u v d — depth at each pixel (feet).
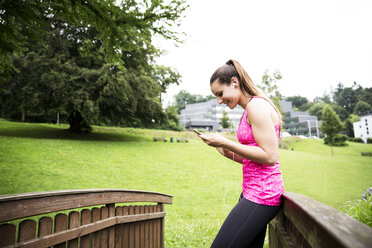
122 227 8.20
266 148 3.58
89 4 13.25
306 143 146.20
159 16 14.29
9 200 4.05
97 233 6.76
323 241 2.02
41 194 4.67
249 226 3.86
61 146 52.06
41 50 59.41
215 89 4.61
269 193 3.89
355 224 1.95
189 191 35.88
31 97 60.49
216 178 45.01
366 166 61.21
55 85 58.65
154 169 47.01
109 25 14.34
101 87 65.51
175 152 67.46
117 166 45.16
